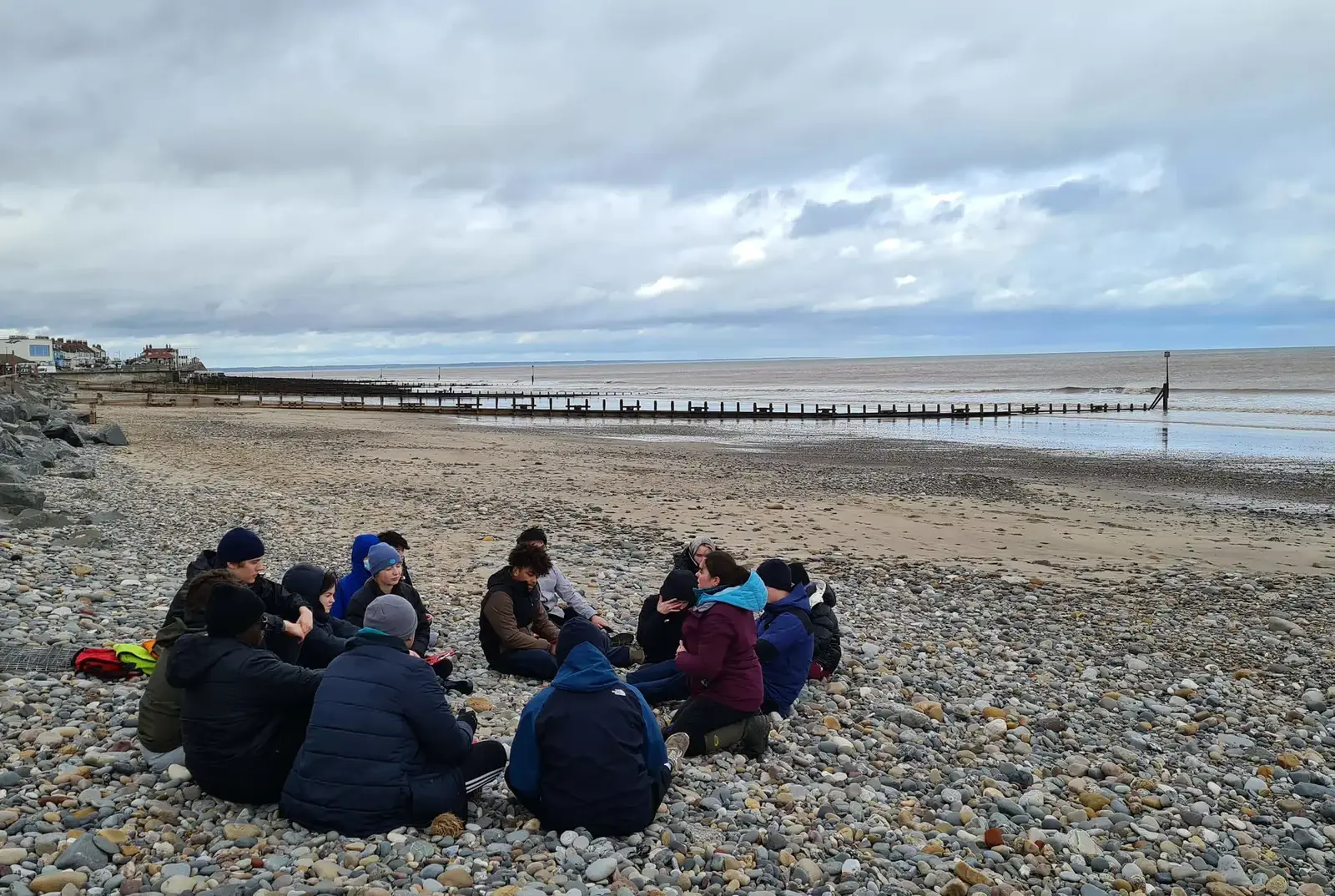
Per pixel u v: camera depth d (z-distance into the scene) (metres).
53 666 7.44
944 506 23.06
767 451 41.12
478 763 5.55
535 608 8.70
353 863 4.72
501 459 34.38
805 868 5.04
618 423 64.06
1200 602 13.39
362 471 28.52
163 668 5.69
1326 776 7.12
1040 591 13.90
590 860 4.95
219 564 6.46
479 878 4.68
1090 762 7.21
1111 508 23.48
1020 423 61.75
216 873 4.55
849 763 6.83
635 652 8.69
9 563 11.09
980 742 7.50
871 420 68.31
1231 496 26.30
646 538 17.33
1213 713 8.60
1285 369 152.50
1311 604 13.27
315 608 7.35
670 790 5.99
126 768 5.66
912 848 5.41
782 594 7.86
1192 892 5.31
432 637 9.77
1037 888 5.15
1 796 5.15
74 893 4.23
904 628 11.30
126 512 17.02
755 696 6.66
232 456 32.16
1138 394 96.56
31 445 24.14
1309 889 5.31
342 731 5.07
